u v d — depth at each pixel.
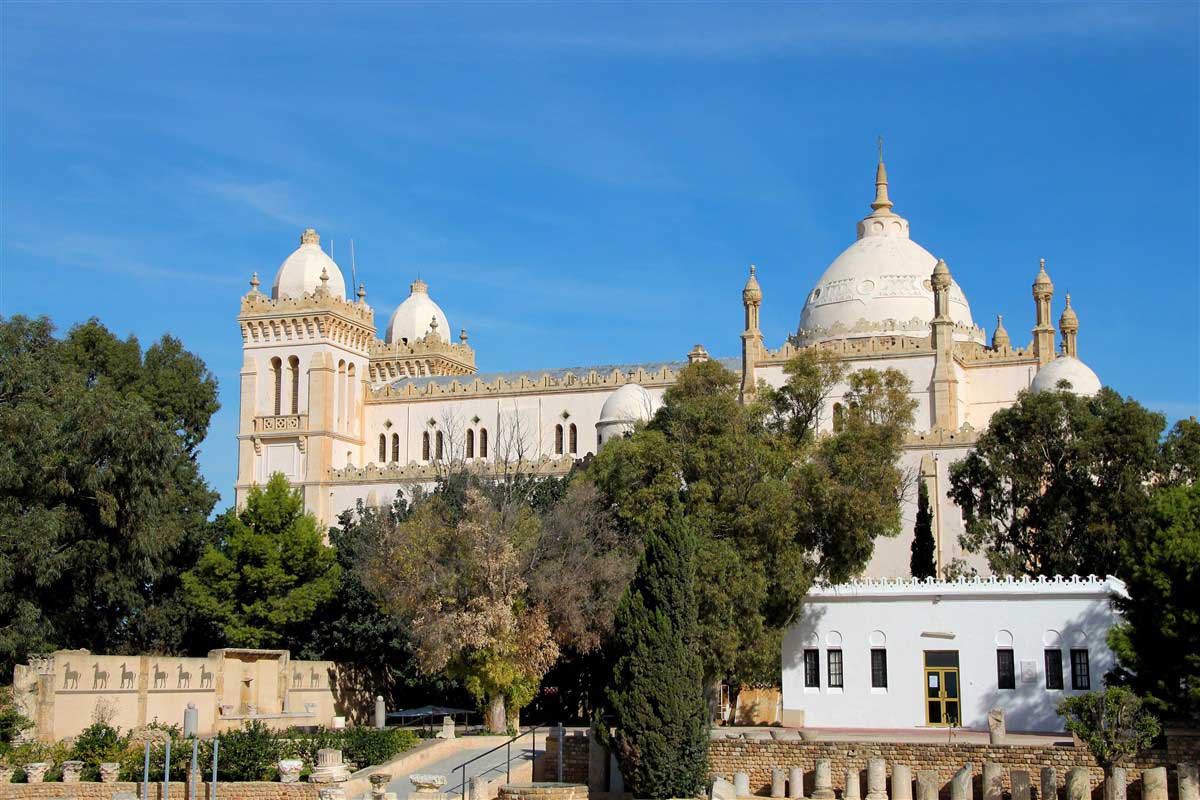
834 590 71.38
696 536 69.75
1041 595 67.06
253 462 127.19
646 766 58.31
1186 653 56.78
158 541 82.38
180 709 71.75
